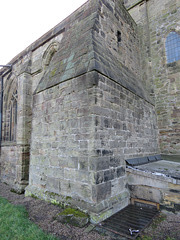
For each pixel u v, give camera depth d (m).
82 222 4.16
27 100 9.54
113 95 5.87
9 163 10.76
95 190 4.54
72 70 5.78
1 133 12.75
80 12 7.42
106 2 7.40
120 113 6.20
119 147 5.86
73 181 5.17
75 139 5.30
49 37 9.34
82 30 6.59
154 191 5.39
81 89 5.34
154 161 8.08
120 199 5.33
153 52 11.09
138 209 5.31
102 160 4.91
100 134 4.99
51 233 3.89
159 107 10.34
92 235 3.80
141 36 11.38
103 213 4.53
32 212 5.22
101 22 6.70
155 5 11.41
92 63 5.21
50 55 9.55
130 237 3.68
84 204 4.67
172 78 10.16
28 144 9.12
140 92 8.41
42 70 9.54
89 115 4.98
